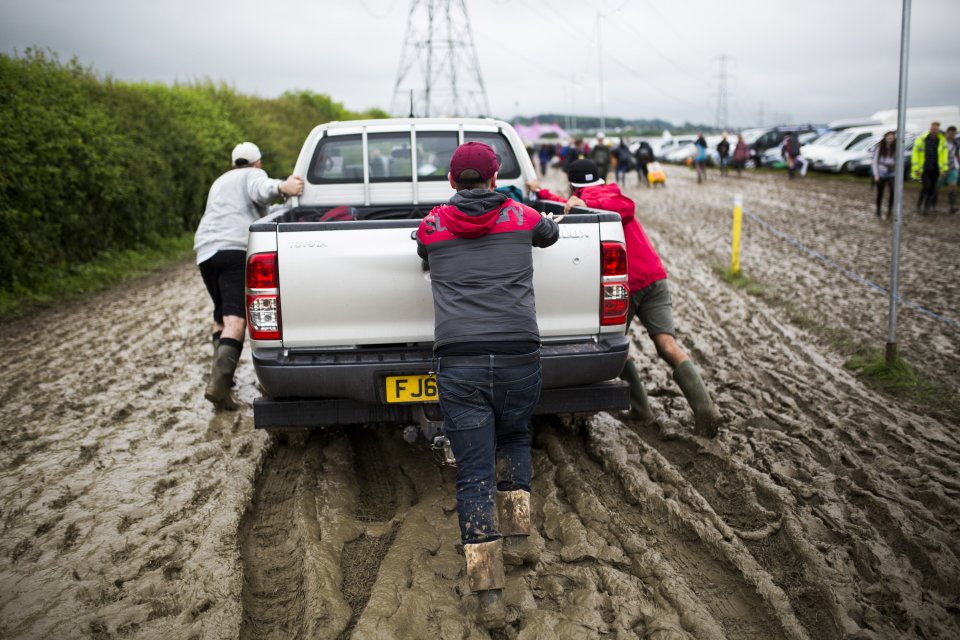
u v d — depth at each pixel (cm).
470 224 316
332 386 391
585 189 509
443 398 318
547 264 403
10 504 415
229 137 2047
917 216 1653
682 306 901
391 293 393
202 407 577
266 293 390
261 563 360
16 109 1096
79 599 327
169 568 346
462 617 311
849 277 1035
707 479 441
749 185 2720
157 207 1538
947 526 376
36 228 1080
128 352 748
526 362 316
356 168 589
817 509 395
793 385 595
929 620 303
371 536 383
